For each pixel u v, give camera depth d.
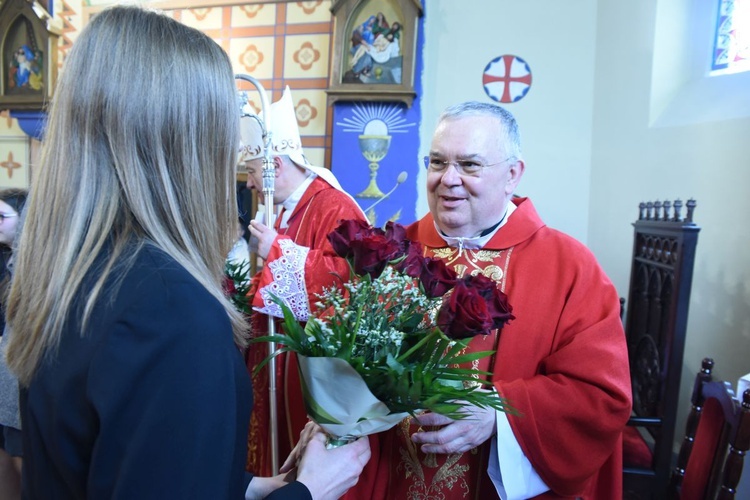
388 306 0.94
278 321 2.10
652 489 2.12
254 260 3.79
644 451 2.22
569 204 3.84
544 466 1.22
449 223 1.45
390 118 3.79
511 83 3.83
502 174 1.39
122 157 0.66
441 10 3.87
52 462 0.64
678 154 2.96
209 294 0.66
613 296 1.36
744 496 1.70
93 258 0.63
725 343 2.57
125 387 0.58
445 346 0.89
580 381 1.25
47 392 0.62
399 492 1.36
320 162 4.05
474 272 1.45
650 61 3.18
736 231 2.54
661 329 2.34
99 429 0.59
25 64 4.52
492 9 3.82
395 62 3.73
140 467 0.57
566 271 1.39
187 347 0.60
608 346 1.28
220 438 0.62
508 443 1.19
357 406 0.88
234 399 0.65
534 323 1.36
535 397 1.22
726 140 2.64
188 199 0.71
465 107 1.41
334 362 0.84
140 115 0.67
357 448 0.95
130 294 0.61
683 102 3.06
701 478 1.70
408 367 0.85
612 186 3.54
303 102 4.07
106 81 0.66
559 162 3.83
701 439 1.72
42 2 4.50
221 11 4.20
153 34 0.70
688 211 2.20
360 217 2.23
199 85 0.71
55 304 0.63
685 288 2.13
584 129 3.80
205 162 0.73
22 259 0.67
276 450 1.81
